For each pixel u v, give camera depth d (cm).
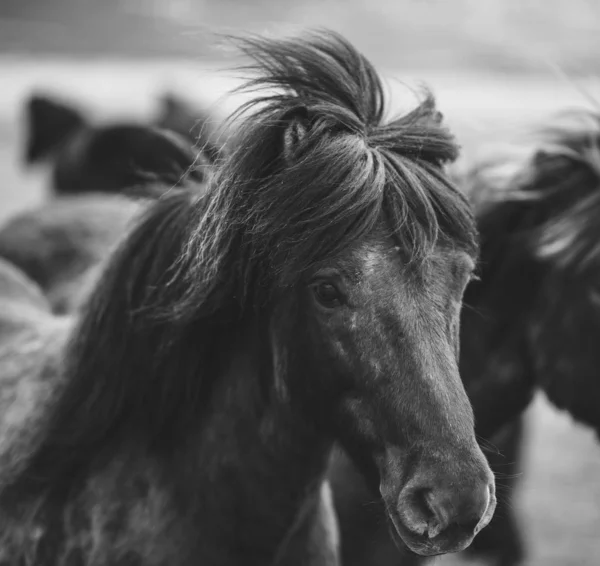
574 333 294
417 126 204
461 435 178
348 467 312
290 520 227
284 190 188
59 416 228
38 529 227
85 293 243
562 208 304
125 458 227
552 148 310
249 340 220
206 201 202
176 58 3703
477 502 175
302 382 205
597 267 288
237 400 222
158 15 4384
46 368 246
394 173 189
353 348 186
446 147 203
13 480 232
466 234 193
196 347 223
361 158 188
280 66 211
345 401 194
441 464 176
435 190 191
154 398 226
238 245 206
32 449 230
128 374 225
